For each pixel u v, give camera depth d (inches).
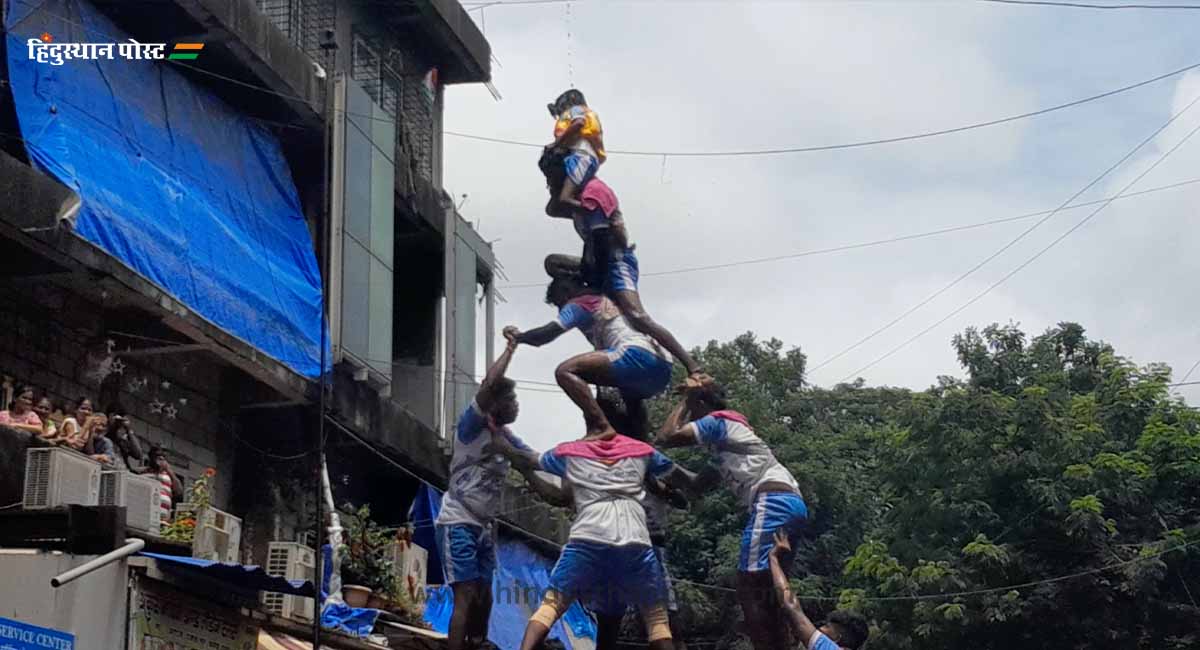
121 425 625.9
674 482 527.5
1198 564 1029.2
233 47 714.8
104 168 617.9
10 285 609.9
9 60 588.4
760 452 525.0
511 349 539.8
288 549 665.6
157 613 548.1
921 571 993.5
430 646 754.2
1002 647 1004.6
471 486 537.6
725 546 1179.3
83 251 576.7
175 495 642.8
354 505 878.4
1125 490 1037.2
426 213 933.8
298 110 782.5
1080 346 1227.2
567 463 496.4
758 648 507.2
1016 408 1058.1
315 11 889.5
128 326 670.5
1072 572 1016.9
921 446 1076.5
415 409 939.3
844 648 481.1
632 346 519.5
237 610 597.6
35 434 550.3
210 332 658.8
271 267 740.0
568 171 545.0
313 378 745.0
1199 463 1062.4
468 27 1033.5
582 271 544.7
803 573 1184.2
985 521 1045.8
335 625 681.0
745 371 1387.8
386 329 832.3
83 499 543.5
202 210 690.2
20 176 545.3
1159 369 1177.4
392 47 978.1
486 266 1019.9
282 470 764.6
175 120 700.0
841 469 1230.3
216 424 749.3
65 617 507.2
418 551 791.7
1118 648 992.2
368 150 831.7
